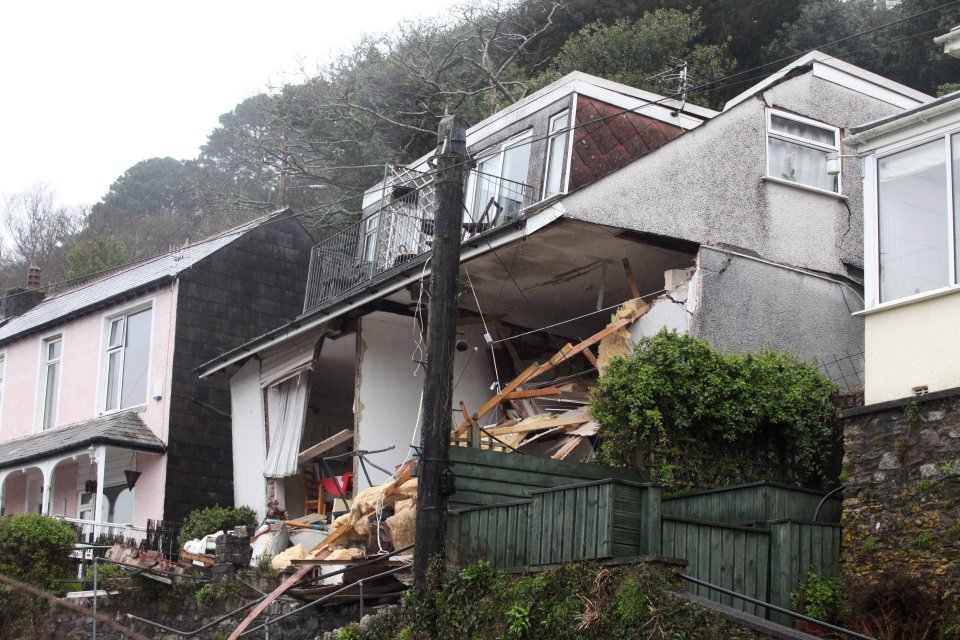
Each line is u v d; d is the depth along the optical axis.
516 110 18.00
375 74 32.59
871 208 12.03
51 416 24.31
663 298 14.99
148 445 20.67
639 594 9.48
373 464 16.75
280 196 34.72
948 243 11.21
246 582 14.53
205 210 44.06
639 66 29.77
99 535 18.58
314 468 20.23
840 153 16.94
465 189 18.55
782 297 15.70
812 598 10.66
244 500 20.02
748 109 16.22
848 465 11.32
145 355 22.19
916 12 29.64
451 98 31.83
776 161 16.36
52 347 24.95
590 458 14.48
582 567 10.12
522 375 15.76
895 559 10.59
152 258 25.42
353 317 18.25
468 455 12.16
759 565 10.83
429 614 11.31
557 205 14.27
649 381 12.77
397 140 32.66
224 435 21.67
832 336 16.02
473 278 17.02
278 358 19.67
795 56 30.38
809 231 16.28
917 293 11.38
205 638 14.62
